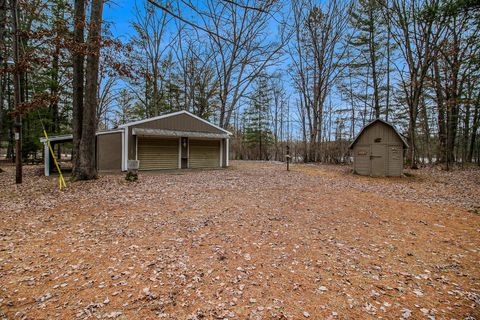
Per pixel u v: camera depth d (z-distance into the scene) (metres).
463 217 5.56
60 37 8.21
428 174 12.61
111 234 4.39
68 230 4.58
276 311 2.44
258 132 34.16
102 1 8.67
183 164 16.23
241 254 3.66
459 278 3.07
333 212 5.83
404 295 2.71
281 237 4.32
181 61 25.23
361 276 3.10
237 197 7.21
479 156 18.67
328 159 25.55
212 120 34.56
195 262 3.41
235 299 2.63
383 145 12.05
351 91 22.97
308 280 3.00
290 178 11.27
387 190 8.71
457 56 13.91
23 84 17.02
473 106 15.24
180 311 2.44
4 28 11.04
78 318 2.32
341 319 2.33
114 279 2.99
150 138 14.89
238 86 20.44
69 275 3.07
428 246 4.03
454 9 10.87
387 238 4.35
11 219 5.18
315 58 22.16
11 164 17.80
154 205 6.27
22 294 2.68
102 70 9.55
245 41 19.03
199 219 5.20
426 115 20.56
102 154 14.72
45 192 7.68
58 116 19.45
